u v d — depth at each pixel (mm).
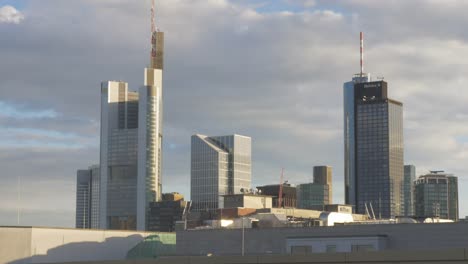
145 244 113125
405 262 41625
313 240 87750
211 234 99062
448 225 81438
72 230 106188
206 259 47844
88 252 107438
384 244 84000
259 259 46031
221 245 98000
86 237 107500
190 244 100438
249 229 95625
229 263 46969
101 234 109188
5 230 101062
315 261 44250
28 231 101938
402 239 83750
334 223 107562
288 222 121875
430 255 41062
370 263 42562
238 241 96500
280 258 45344
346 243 85562
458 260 40312
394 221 116812
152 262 50062
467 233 80500
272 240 93500
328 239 86938
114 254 110312
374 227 85500
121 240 111438
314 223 119000
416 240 82875
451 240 81125
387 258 42125
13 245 101188
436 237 81875
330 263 43750
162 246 114812
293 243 89188
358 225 86562
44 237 103312
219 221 135875
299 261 44750
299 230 91250
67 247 105312
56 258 103938
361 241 84688
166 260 49469
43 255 102812
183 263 48688
